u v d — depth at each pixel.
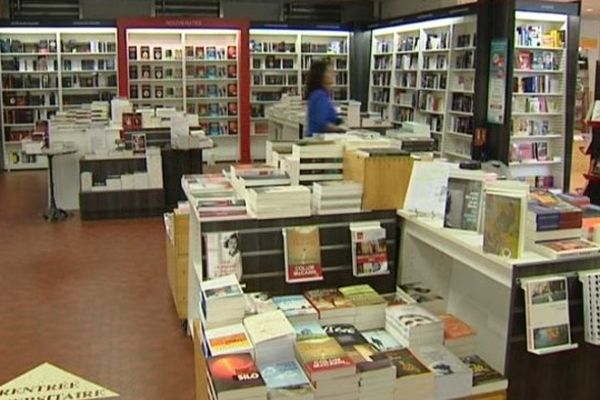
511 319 2.54
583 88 13.77
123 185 7.47
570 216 2.62
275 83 12.66
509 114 8.39
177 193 7.73
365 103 12.77
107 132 7.69
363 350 2.69
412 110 11.09
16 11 11.87
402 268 3.35
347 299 3.09
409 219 3.22
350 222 3.31
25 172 11.09
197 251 3.40
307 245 3.23
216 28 11.59
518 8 8.09
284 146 3.84
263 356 2.57
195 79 11.99
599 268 2.58
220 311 2.75
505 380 2.62
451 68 9.75
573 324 2.59
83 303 4.83
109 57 11.76
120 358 3.91
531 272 2.50
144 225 7.25
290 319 2.90
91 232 6.92
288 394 2.33
